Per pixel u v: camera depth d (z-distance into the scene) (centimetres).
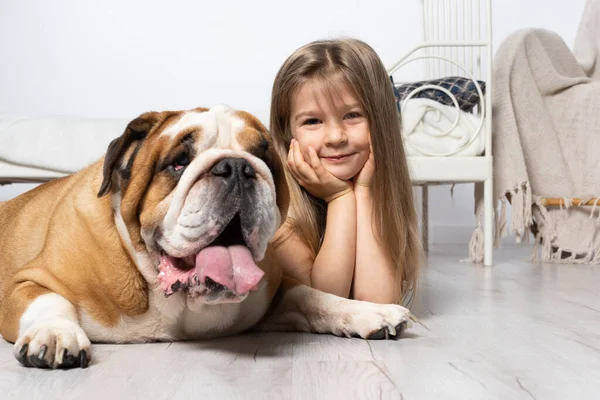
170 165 145
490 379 128
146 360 146
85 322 158
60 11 611
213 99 617
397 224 203
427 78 571
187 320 162
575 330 181
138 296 155
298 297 182
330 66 199
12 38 611
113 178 154
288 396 117
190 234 138
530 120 404
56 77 614
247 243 142
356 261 201
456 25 531
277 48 614
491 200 375
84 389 122
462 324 192
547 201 395
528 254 459
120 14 612
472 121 383
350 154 200
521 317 204
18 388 122
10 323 155
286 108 210
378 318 168
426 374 132
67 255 158
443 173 372
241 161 141
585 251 394
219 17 612
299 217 208
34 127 373
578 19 580
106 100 616
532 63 409
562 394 117
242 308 171
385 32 600
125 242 153
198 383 126
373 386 123
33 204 194
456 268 362
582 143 404
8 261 190
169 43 614
